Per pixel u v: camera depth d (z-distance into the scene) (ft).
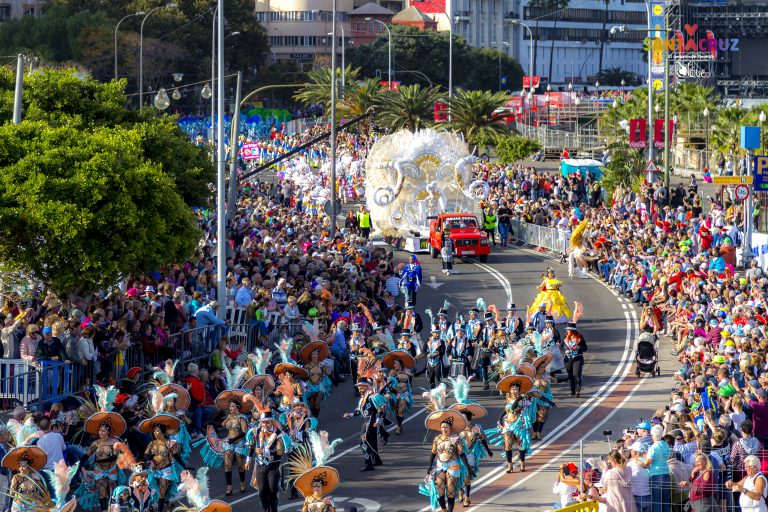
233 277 164.04
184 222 151.02
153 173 143.64
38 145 139.85
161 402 100.94
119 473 95.76
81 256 133.59
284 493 106.73
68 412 109.09
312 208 290.97
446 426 98.07
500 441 116.37
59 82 185.47
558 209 270.05
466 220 247.91
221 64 162.40
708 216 240.73
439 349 144.15
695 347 134.51
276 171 375.25
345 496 104.94
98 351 120.37
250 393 105.70
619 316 190.49
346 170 352.08
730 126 344.28
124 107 198.08
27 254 134.00
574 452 119.03
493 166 357.82
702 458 87.66
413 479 110.32
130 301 132.16
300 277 170.50
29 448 89.92
